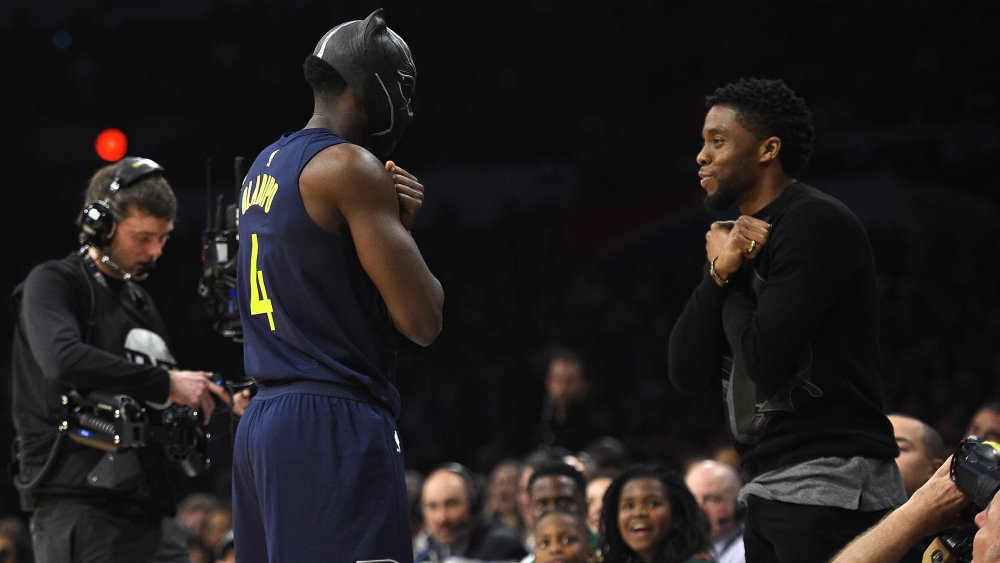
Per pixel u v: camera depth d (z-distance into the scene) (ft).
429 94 120.06
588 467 42.78
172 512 24.76
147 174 24.45
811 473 19.47
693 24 117.80
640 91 115.44
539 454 42.57
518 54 121.08
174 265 107.55
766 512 19.94
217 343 100.78
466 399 90.38
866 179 96.73
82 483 23.54
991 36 106.93
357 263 17.28
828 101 106.73
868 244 20.08
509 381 90.02
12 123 122.21
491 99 118.73
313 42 125.18
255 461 17.06
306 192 17.08
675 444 78.23
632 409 83.15
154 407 24.11
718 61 114.21
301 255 17.03
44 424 23.82
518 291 101.09
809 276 19.16
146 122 121.80
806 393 19.70
